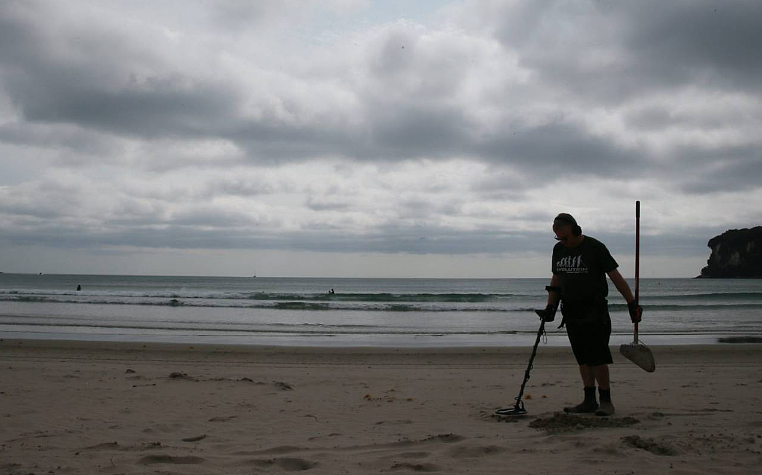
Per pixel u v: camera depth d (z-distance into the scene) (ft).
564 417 16.90
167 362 40.14
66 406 21.04
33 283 350.02
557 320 91.91
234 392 25.04
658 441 13.75
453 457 13.15
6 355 42.96
